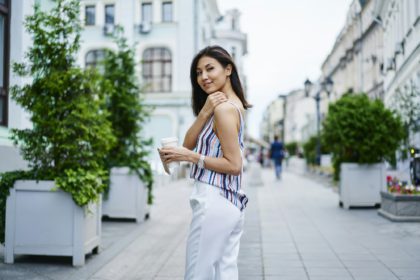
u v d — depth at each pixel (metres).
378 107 10.17
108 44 26.05
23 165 7.93
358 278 4.74
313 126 52.00
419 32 13.98
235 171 2.42
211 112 2.50
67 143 5.48
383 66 22.25
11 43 7.66
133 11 26.80
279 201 12.28
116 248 6.20
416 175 10.26
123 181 8.53
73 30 5.79
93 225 5.67
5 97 7.65
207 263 2.45
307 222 8.51
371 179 10.40
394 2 18.72
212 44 2.67
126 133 8.91
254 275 4.89
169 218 8.96
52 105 5.52
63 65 5.69
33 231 5.23
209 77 2.58
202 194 2.46
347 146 10.18
